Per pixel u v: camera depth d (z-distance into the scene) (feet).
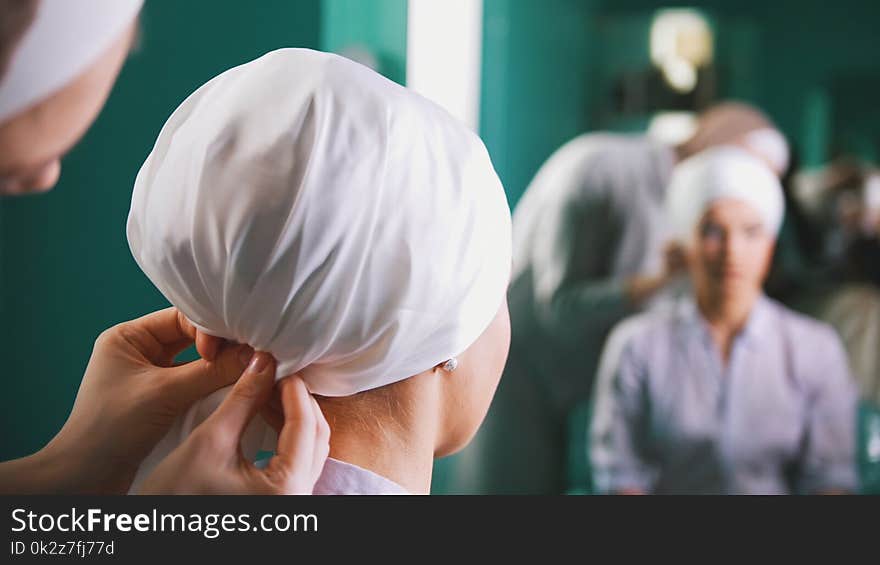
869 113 6.70
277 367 2.10
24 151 1.46
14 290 7.20
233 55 6.25
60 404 7.22
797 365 6.56
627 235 6.88
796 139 6.83
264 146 1.93
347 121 1.94
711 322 6.68
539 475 7.20
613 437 6.89
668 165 6.86
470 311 2.09
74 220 6.97
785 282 6.65
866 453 6.52
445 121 2.10
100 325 7.04
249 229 1.92
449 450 2.37
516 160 7.29
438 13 7.00
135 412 2.33
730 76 6.95
